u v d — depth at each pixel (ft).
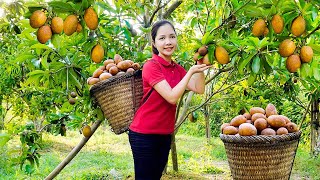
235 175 9.99
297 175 23.20
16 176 23.63
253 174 9.65
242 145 9.61
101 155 35.58
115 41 13.60
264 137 9.37
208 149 37.06
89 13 6.97
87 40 9.88
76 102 14.19
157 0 19.57
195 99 34.58
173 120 10.16
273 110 10.64
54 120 14.57
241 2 11.14
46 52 11.47
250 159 9.59
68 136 53.01
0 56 18.99
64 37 12.16
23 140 13.29
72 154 15.08
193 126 56.65
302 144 35.76
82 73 12.11
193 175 24.44
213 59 8.95
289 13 7.91
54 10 6.89
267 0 7.88
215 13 15.47
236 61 9.54
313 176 22.26
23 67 19.17
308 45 8.14
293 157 10.00
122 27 13.03
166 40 9.87
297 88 22.13
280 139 9.41
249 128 9.60
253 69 8.66
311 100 22.70
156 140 9.87
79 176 24.54
